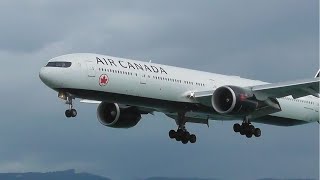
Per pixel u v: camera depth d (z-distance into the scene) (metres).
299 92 116.69
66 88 108.50
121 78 110.44
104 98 110.88
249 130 122.44
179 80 116.81
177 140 123.44
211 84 121.25
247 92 113.38
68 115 110.56
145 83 112.50
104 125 122.19
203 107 118.50
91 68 108.94
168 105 116.62
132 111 122.19
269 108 117.56
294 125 133.50
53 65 108.69
